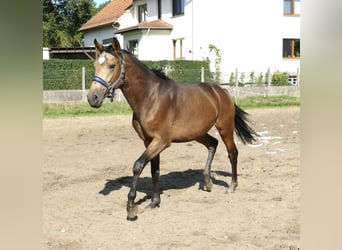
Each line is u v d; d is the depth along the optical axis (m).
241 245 4.38
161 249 4.32
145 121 5.09
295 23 26.20
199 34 25.78
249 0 25.02
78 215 5.45
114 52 4.85
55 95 18.52
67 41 47.12
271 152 9.34
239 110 6.48
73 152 9.61
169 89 5.29
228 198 6.13
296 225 5.00
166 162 8.64
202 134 5.74
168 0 28.23
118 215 5.43
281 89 22.81
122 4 35.00
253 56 25.39
